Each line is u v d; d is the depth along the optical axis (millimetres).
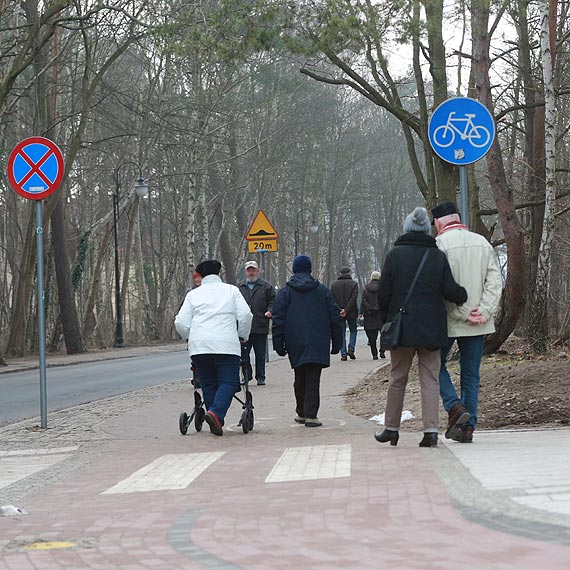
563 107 32031
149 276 75125
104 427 14156
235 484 8570
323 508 6988
